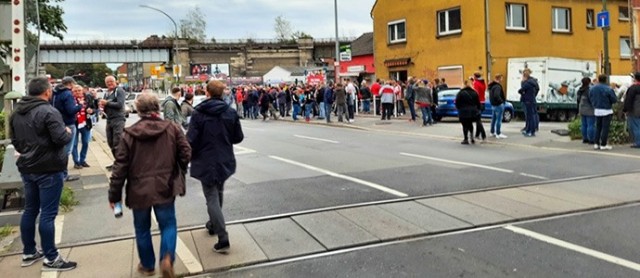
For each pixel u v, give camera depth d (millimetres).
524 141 14023
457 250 5516
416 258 5320
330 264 5230
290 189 8578
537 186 8320
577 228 6160
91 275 5113
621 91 14492
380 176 9484
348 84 23578
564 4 28188
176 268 5195
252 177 9805
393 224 6418
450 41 27078
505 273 4867
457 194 7879
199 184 9320
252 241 5949
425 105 19484
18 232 6578
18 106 5242
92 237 6230
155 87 74250
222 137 5750
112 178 4832
